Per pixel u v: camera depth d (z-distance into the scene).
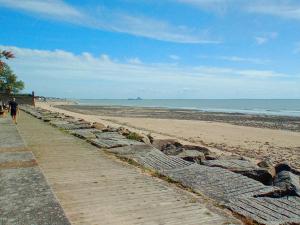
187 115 58.44
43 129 17.88
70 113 55.28
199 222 4.96
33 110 41.34
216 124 38.31
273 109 96.75
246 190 6.61
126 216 5.16
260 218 5.14
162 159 9.75
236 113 69.25
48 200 4.39
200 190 6.61
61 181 7.17
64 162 9.18
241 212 5.39
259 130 32.00
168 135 25.58
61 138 14.14
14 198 4.45
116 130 18.11
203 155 11.63
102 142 12.69
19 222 3.68
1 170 6.09
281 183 7.56
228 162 9.95
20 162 6.90
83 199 5.96
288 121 45.62
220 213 5.39
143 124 35.75
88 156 10.18
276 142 23.83
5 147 9.14
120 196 6.16
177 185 7.05
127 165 9.00
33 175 5.70
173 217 5.14
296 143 23.50
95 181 7.22
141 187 6.80
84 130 17.44
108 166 8.80
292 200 6.14
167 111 75.44
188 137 25.06
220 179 7.38
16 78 50.31
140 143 12.78
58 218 3.81
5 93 47.12
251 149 20.27
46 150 11.02
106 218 5.07
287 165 10.01
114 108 89.94
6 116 29.12
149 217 5.13
